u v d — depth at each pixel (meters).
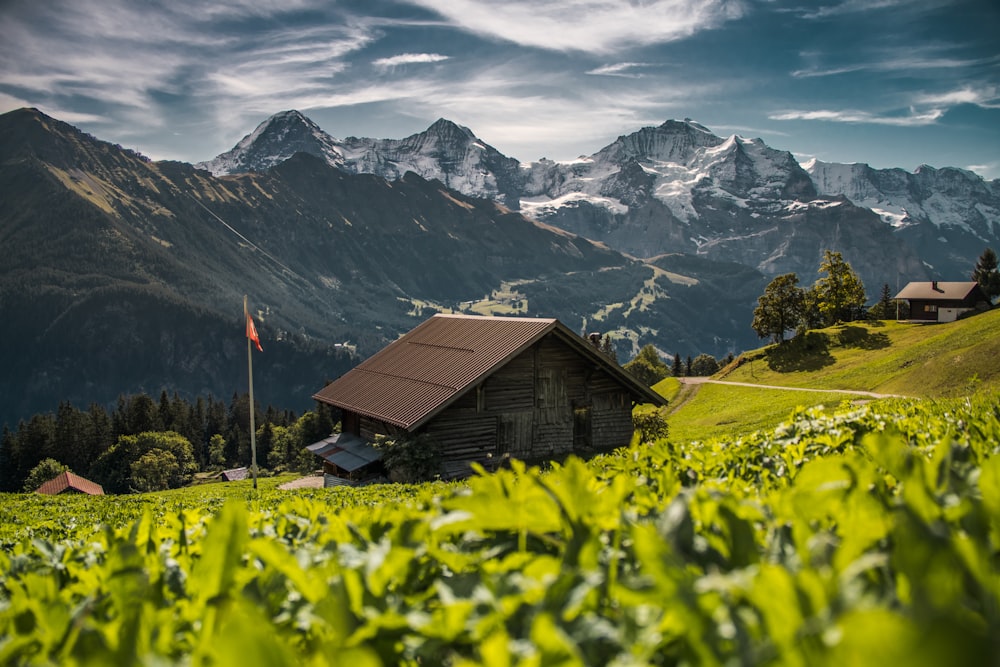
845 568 1.25
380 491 17.05
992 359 54.38
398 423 30.78
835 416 6.43
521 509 1.83
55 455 128.88
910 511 1.13
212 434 158.25
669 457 4.16
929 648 0.54
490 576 1.56
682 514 1.61
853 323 104.12
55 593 1.92
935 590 0.93
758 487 3.33
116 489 118.12
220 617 1.43
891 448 1.82
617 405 36.41
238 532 1.73
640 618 1.25
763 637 1.05
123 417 137.75
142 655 1.30
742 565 1.53
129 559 1.91
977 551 1.02
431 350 37.34
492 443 32.94
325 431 139.50
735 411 66.88
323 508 3.31
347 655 0.86
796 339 99.69
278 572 1.88
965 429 4.79
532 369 34.00
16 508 21.84
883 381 69.38
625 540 1.90
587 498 1.81
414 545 2.00
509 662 1.02
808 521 1.69
